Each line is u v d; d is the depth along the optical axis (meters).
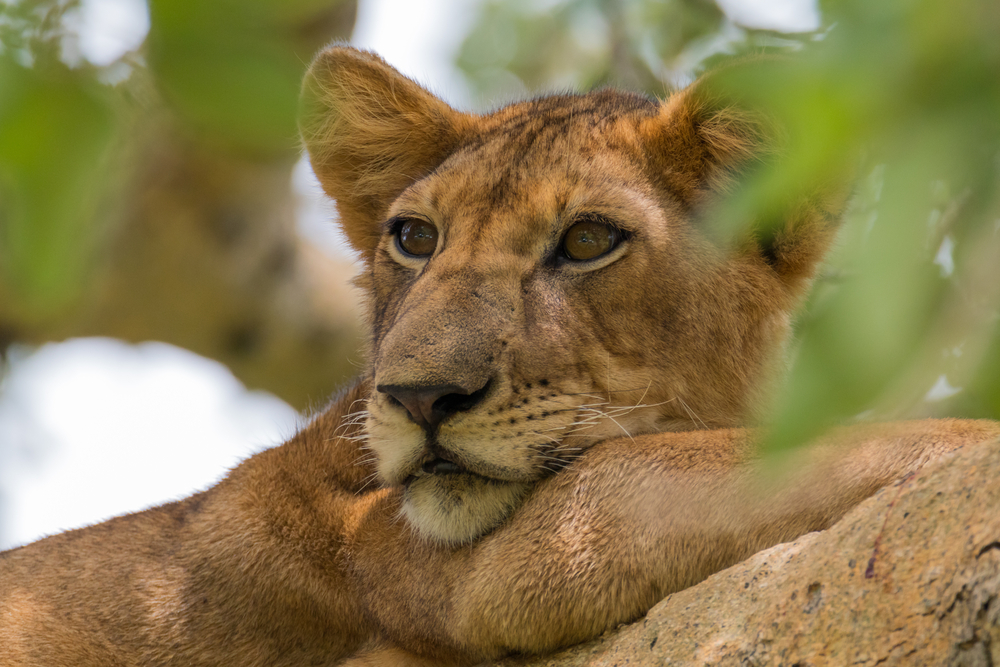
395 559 7.01
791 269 7.29
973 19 3.11
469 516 6.58
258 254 14.59
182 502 8.27
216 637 7.61
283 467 7.75
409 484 6.75
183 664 7.63
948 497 4.48
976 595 4.11
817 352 3.44
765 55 4.14
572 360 6.92
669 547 5.87
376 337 8.05
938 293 3.78
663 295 7.15
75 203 3.65
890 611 4.40
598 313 7.08
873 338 3.27
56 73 3.75
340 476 7.60
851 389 3.36
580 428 6.84
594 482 6.18
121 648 7.68
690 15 11.93
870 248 3.31
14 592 7.92
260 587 7.50
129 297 14.30
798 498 5.70
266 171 13.82
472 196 7.48
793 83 3.46
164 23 3.97
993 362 4.05
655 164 7.46
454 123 8.46
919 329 3.31
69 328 13.60
